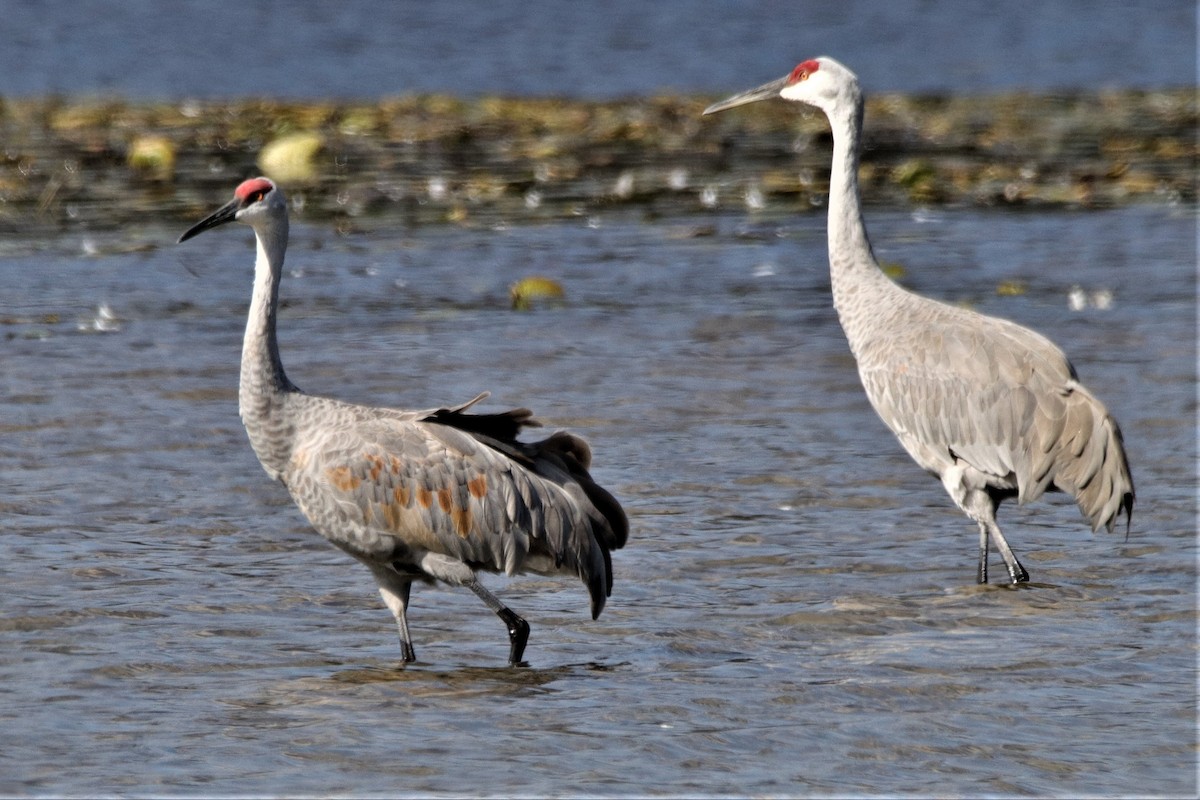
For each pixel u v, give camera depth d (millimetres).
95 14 55719
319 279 22203
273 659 10281
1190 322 19672
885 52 54344
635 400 16531
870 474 14383
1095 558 12258
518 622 10344
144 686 9766
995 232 25672
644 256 23891
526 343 18812
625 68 47844
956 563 12250
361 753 8734
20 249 23531
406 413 10750
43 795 8148
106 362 17641
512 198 28469
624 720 9227
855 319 13625
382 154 32688
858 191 13945
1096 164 31828
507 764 8586
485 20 56938
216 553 12312
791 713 9312
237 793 8188
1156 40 57969
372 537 10445
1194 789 8250
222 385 16875
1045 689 9633
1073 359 18016
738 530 12898
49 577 11617
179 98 41000
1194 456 14516
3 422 15383
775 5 63062
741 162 32469
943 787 8289
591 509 10719
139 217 25906
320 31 53812
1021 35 58969
